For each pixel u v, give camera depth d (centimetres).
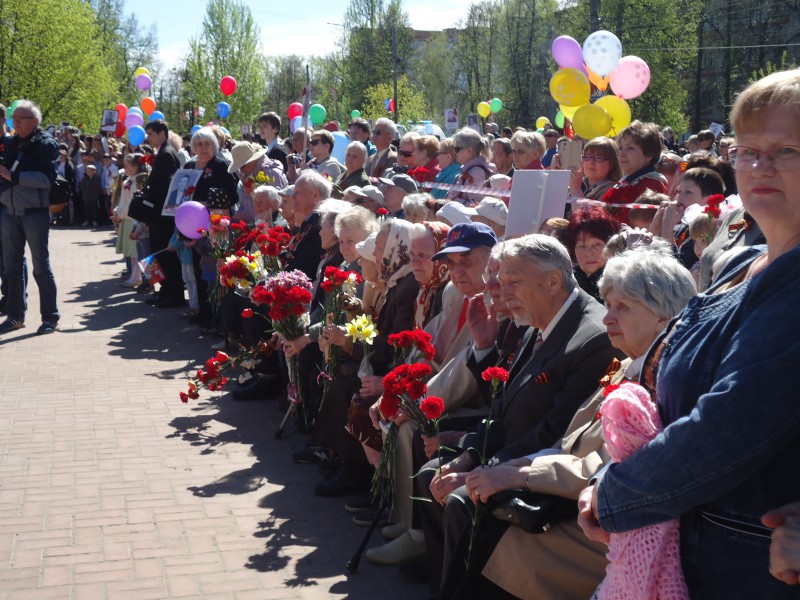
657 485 176
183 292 1031
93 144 1891
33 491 477
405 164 969
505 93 5756
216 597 364
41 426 589
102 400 652
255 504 466
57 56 3872
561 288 331
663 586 185
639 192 560
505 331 379
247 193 898
